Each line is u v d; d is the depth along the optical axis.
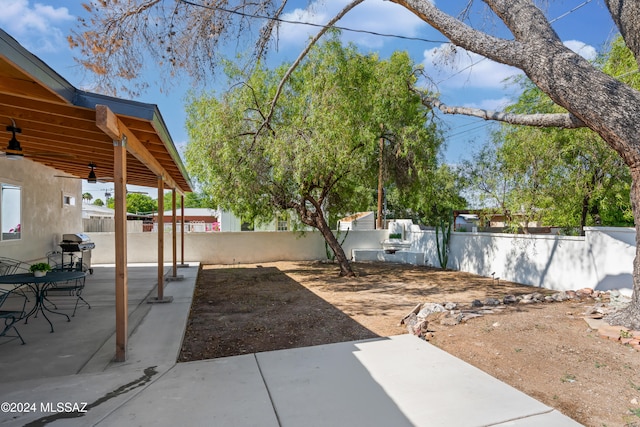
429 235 13.35
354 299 7.41
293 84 9.84
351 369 3.57
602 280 7.22
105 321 5.27
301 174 8.47
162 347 4.19
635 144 4.34
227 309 6.53
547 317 5.23
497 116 6.37
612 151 7.94
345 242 15.59
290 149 8.25
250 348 4.39
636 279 4.68
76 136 4.61
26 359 3.82
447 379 3.32
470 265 11.29
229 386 3.19
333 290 8.47
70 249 8.78
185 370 3.55
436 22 5.52
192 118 10.76
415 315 5.63
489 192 10.77
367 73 9.23
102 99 3.28
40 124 4.49
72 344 4.28
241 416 2.68
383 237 16.00
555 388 3.21
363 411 2.76
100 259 12.51
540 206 9.80
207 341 4.67
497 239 10.16
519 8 5.02
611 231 7.07
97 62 6.55
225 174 9.20
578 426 2.54
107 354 3.97
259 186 9.23
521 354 3.93
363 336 4.85
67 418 2.61
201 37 6.75
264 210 11.14
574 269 7.85
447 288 8.70
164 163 6.54
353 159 9.48
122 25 6.51
